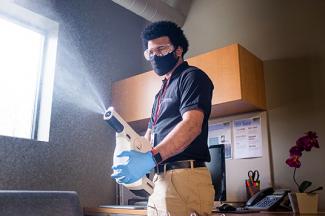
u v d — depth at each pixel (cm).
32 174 202
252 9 233
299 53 205
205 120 107
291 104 202
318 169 184
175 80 115
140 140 104
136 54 294
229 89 191
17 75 222
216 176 188
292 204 155
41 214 68
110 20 277
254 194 184
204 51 252
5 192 66
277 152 200
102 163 245
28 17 226
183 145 95
